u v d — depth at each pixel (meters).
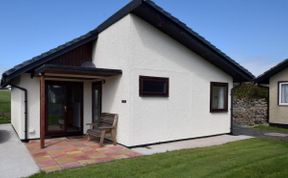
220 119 10.41
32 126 8.95
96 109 9.84
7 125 13.70
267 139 9.13
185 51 9.22
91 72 7.65
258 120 14.73
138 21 7.93
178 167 5.43
